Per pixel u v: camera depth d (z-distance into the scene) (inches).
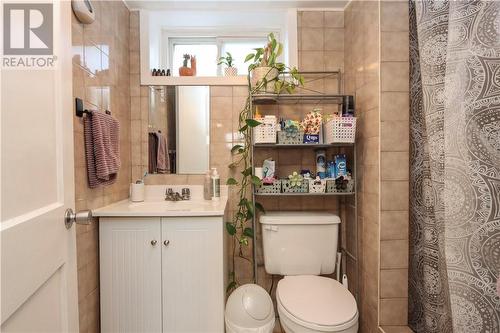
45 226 27.2
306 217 64.7
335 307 48.4
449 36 39.8
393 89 54.0
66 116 32.6
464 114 37.3
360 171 63.8
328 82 72.8
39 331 26.5
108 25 57.9
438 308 49.4
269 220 63.9
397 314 54.9
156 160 70.8
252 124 61.0
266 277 71.7
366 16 59.6
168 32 77.8
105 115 51.8
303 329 45.3
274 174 66.7
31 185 25.5
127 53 68.6
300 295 52.4
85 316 48.9
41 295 26.9
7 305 21.2
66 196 32.1
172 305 53.4
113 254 52.8
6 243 21.2
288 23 71.8
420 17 47.0
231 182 67.6
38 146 26.9
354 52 66.1
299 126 63.7
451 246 38.9
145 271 53.0
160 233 53.0
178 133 71.0
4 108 22.2
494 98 35.1
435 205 45.6
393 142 54.2
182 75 71.6
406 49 53.8
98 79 53.5
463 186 37.4
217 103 71.2
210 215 53.1
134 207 58.5
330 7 72.2
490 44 35.2
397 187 54.4
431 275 50.4
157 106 70.8
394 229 54.5
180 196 68.8
